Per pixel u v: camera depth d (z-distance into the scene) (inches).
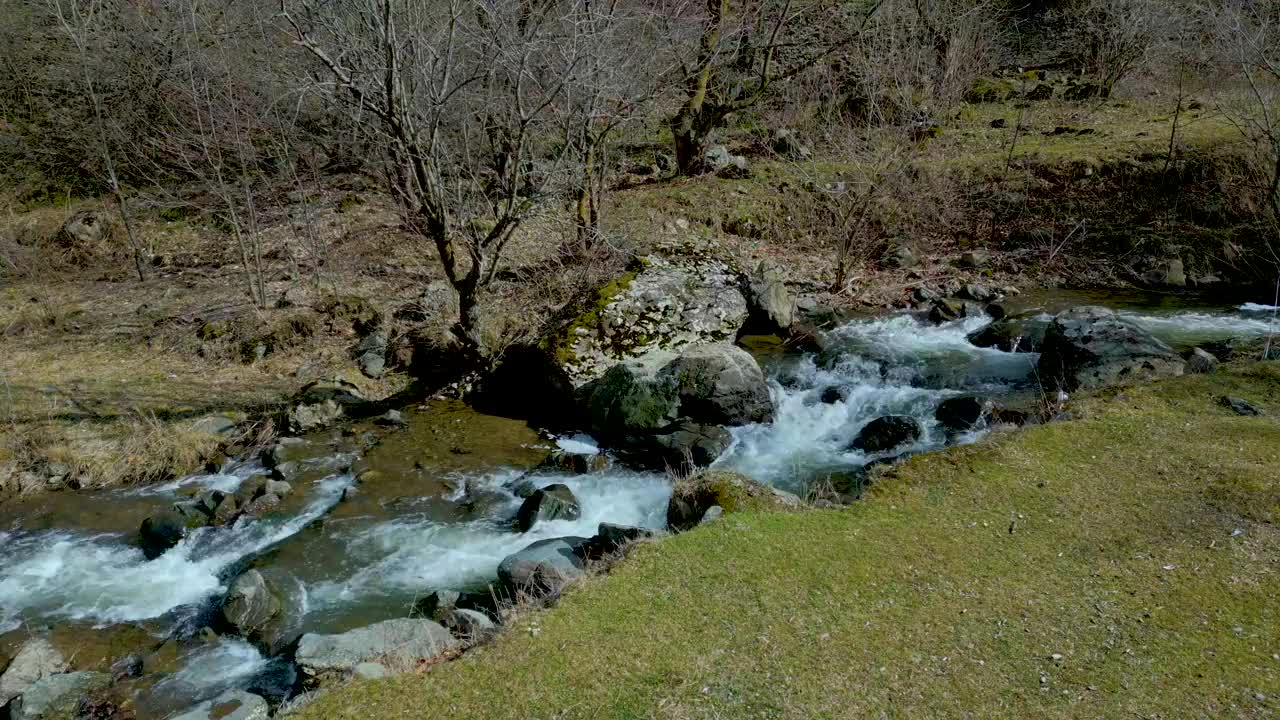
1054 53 896.3
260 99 552.7
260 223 586.9
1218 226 534.9
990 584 196.1
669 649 174.9
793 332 446.6
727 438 335.0
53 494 308.8
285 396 384.8
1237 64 619.2
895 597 191.3
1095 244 538.9
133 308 479.2
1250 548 204.1
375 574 254.1
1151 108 687.1
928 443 319.6
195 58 514.0
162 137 596.1
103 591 251.6
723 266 461.1
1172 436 267.9
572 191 491.5
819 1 707.4
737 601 190.5
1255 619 178.4
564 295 451.8
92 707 199.9
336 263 522.3
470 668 172.7
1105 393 310.8
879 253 559.8
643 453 334.6
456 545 269.9
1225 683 159.9
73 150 655.1
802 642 175.8
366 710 162.4
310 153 587.5
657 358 367.2
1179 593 189.0
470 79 339.0
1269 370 316.5
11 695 205.8
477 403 388.8
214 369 412.5
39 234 576.7
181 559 268.4
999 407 328.5
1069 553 208.2
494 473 320.8
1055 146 614.5
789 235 578.9
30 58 693.9
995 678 164.1
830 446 334.6
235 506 295.3
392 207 560.1
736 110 620.1
